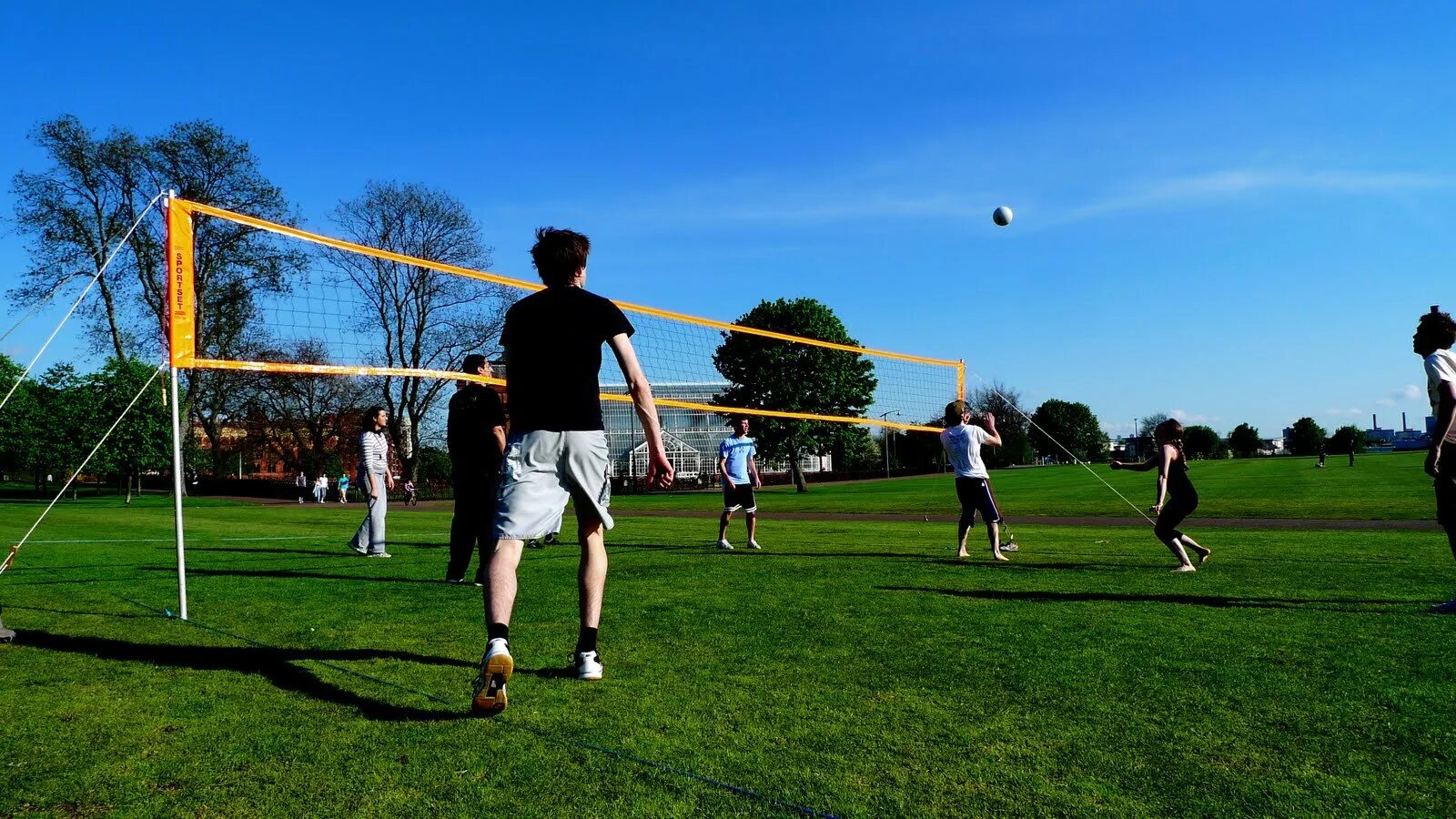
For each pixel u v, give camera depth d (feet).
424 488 156.56
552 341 11.71
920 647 14.11
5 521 60.34
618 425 190.90
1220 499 68.33
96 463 129.29
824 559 29.14
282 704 10.70
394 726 9.82
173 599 19.70
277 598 19.81
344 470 164.45
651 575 24.06
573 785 8.08
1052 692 11.35
